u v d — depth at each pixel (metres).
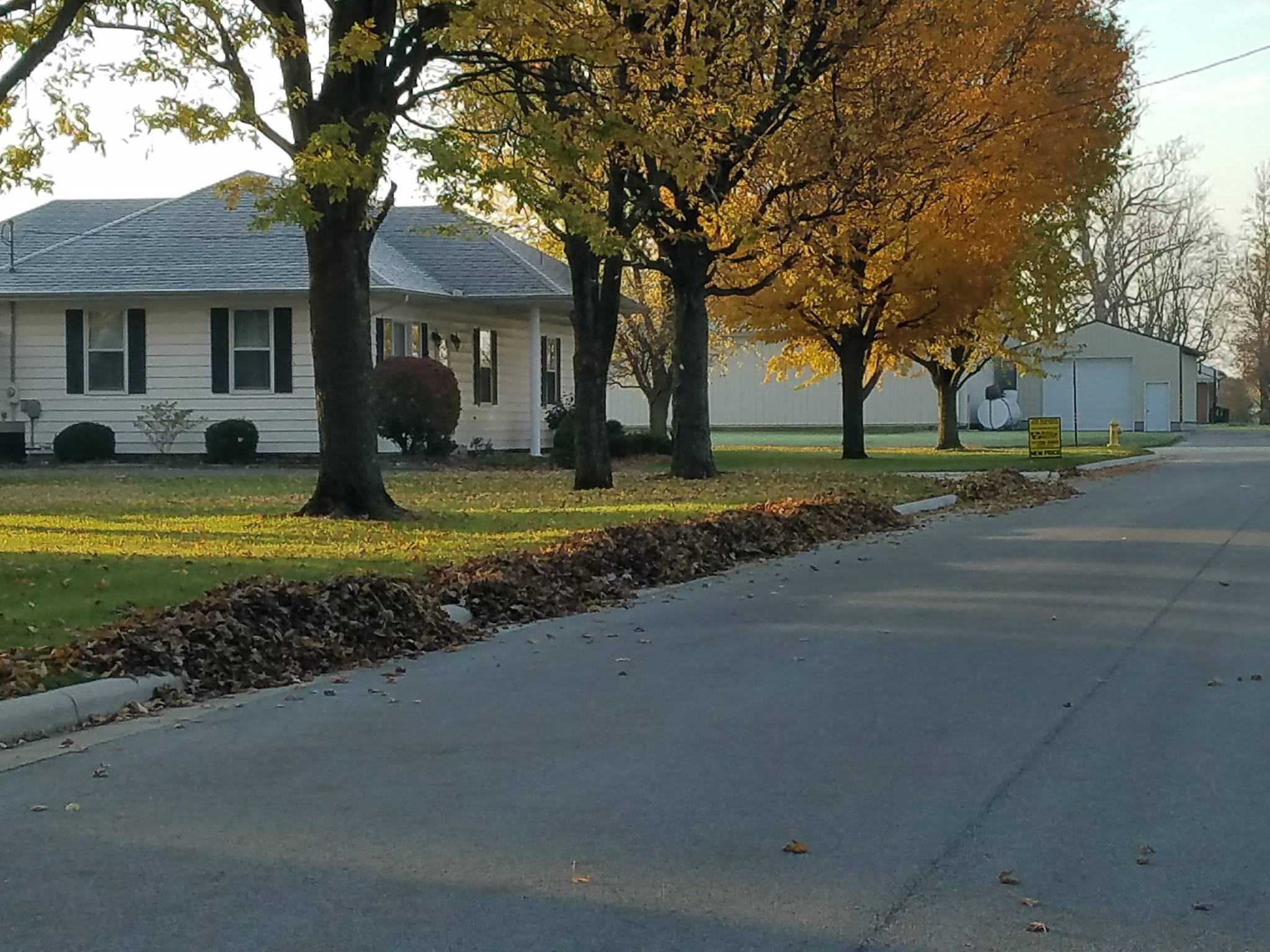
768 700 8.41
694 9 20.16
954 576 13.85
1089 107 29.36
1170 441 49.44
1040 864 5.45
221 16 14.23
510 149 20.27
